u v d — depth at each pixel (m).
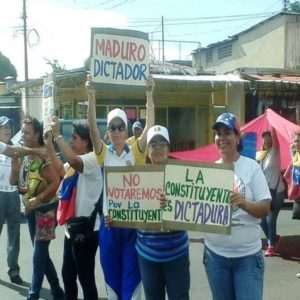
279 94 19.98
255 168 4.02
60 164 5.99
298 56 29.31
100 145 5.20
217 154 10.38
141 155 5.18
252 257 3.97
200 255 8.65
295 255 8.62
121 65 5.36
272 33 30.16
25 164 6.14
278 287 6.93
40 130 6.20
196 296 6.63
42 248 6.07
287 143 9.82
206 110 21.61
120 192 4.53
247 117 19.94
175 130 21.27
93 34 5.26
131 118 20.47
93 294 5.60
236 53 32.78
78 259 5.50
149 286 4.47
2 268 7.82
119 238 4.90
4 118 7.30
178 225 4.15
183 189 4.12
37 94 27.75
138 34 5.39
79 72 18.48
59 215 5.46
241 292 3.95
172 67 20.89
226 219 3.98
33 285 6.09
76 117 21.11
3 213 7.07
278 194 8.51
